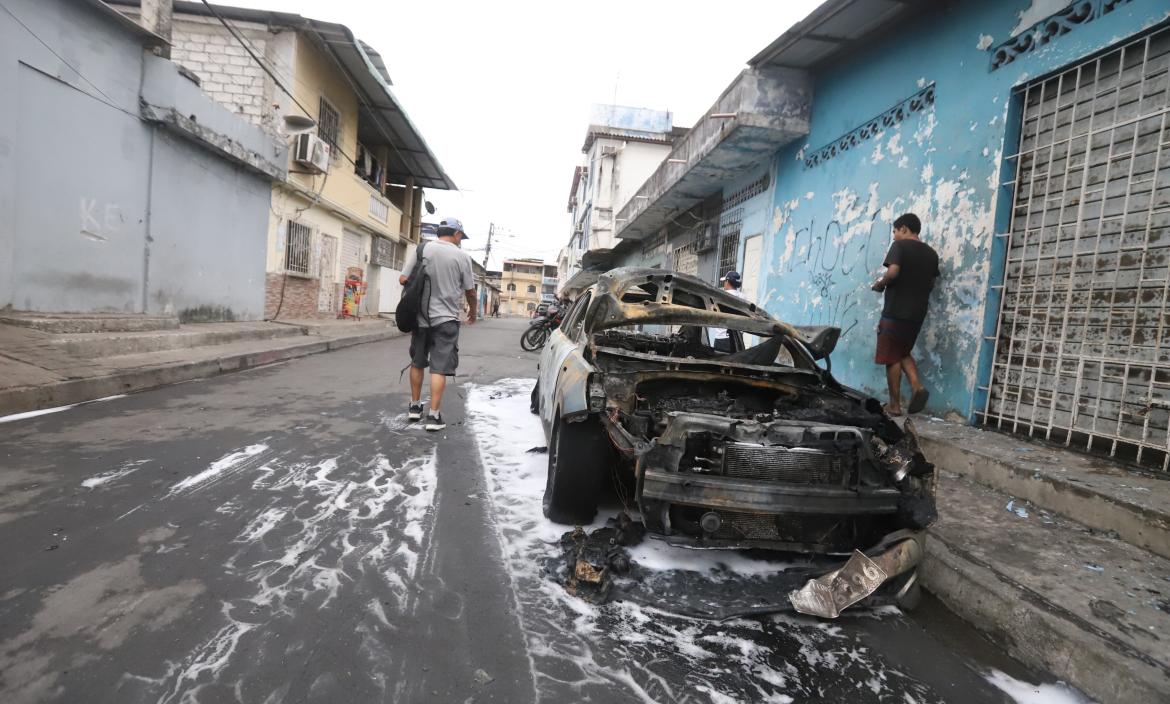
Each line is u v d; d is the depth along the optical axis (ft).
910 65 20.33
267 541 9.42
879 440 9.87
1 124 21.34
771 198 30.53
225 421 16.80
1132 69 12.93
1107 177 13.24
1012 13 16.17
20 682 5.87
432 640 7.15
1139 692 6.34
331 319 53.01
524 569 9.12
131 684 5.98
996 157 16.19
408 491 12.14
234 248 37.86
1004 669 7.52
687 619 8.11
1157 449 11.59
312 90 45.78
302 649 6.76
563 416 10.22
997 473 12.50
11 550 8.53
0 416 15.49
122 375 19.70
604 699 6.36
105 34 25.63
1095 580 8.59
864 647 7.82
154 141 29.40
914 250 16.58
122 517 9.91
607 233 85.05
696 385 12.34
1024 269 15.19
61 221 24.25
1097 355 13.06
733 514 9.43
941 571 9.26
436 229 17.72
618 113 86.07
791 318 27.58
